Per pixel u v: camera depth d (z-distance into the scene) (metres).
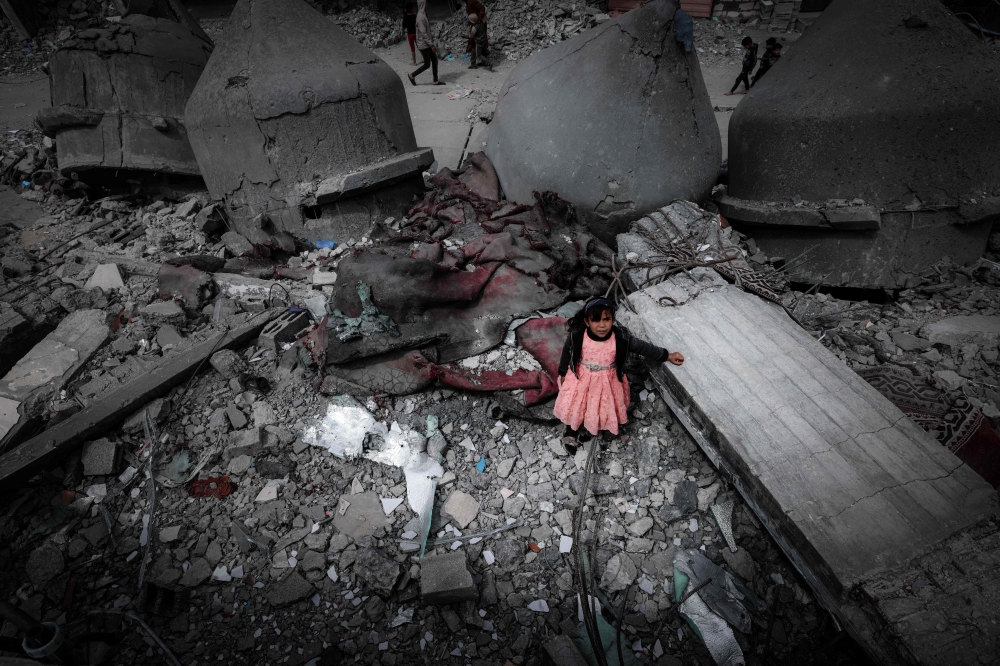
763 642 2.88
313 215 5.84
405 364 4.23
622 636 2.94
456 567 3.09
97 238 5.95
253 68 5.25
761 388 3.39
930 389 3.71
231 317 4.88
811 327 4.57
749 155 5.58
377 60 5.84
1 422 3.95
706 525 3.40
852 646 2.75
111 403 3.97
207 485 3.67
